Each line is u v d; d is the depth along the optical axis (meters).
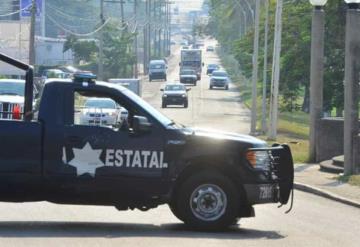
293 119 141.38
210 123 124.25
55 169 28.30
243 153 28.86
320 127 63.22
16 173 28.23
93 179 28.34
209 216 28.67
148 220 31.55
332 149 62.69
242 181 28.80
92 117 29.48
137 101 29.14
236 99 184.62
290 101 125.81
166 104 154.12
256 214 35.00
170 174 28.50
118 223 30.48
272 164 29.55
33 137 28.30
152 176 28.47
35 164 28.30
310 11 119.75
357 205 39.47
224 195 28.62
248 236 28.22
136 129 28.42
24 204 35.47
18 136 28.25
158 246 25.16
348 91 50.50
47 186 28.44
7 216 31.62
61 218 31.48
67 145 28.31
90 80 29.03
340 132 62.34
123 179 28.38
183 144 28.59
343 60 111.69
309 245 26.72
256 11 108.94
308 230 30.45
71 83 28.84
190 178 28.61
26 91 29.67
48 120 28.45
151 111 29.02
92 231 27.98
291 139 96.19
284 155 30.03
